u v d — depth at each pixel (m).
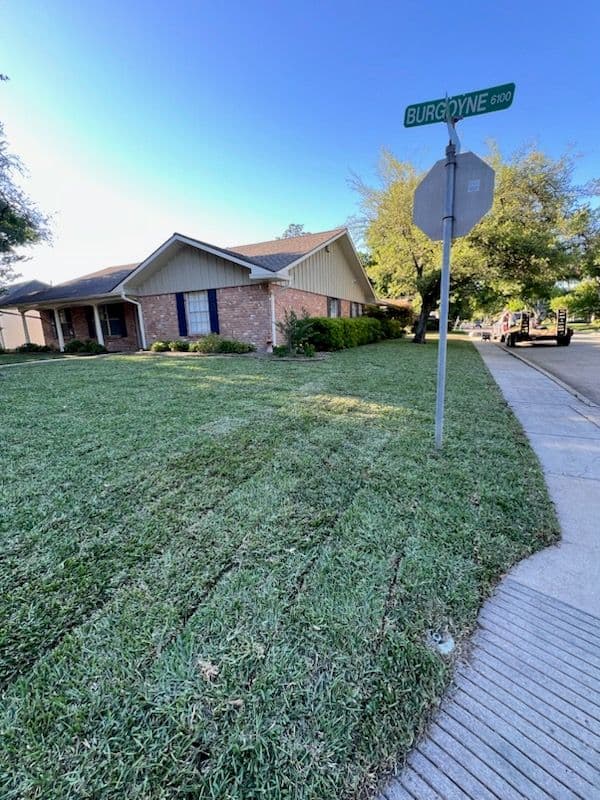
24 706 1.29
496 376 8.15
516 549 2.20
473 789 1.11
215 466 3.25
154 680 1.38
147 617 1.67
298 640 1.56
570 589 1.89
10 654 1.49
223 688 1.36
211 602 1.76
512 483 2.98
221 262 12.02
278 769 1.13
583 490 2.90
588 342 18.12
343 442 3.81
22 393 6.14
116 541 2.22
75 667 1.44
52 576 1.93
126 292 13.12
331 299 15.77
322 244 13.31
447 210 3.13
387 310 25.08
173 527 2.37
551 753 1.20
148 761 1.14
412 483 2.94
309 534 2.29
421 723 1.28
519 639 1.61
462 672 1.46
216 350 11.58
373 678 1.42
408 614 1.71
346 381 7.04
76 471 3.18
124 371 8.38
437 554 2.12
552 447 3.81
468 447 3.71
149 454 3.53
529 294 16.66
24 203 14.78
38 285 20.25
